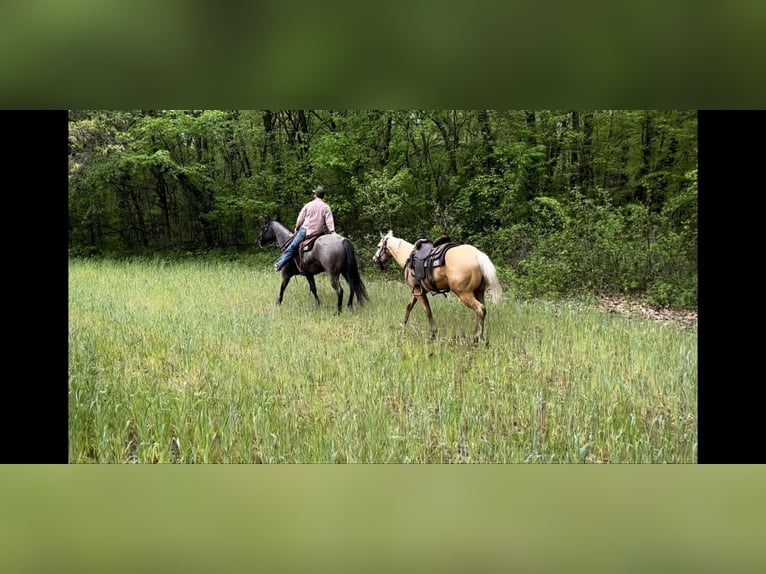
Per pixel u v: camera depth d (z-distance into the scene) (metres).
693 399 3.47
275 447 2.93
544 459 2.69
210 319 5.52
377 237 10.08
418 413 3.25
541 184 10.38
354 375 3.86
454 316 5.91
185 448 2.89
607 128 10.16
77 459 2.78
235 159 12.91
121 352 4.39
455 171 10.92
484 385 3.74
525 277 8.17
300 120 12.12
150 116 12.00
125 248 13.12
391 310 6.27
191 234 13.57
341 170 11.12
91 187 12.53
